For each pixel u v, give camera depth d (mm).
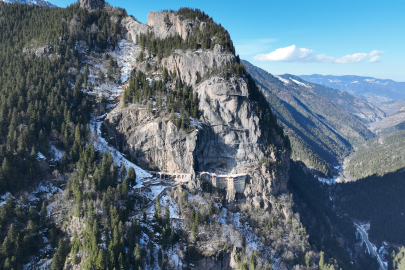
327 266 171500
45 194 154750
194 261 148125
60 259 127188
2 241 131000
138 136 195750
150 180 179250
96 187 154875
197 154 191375
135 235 140375
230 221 170125
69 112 184250
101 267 119625
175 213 163000
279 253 168000
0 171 143875
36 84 198125
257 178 190250
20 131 164000
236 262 153375
